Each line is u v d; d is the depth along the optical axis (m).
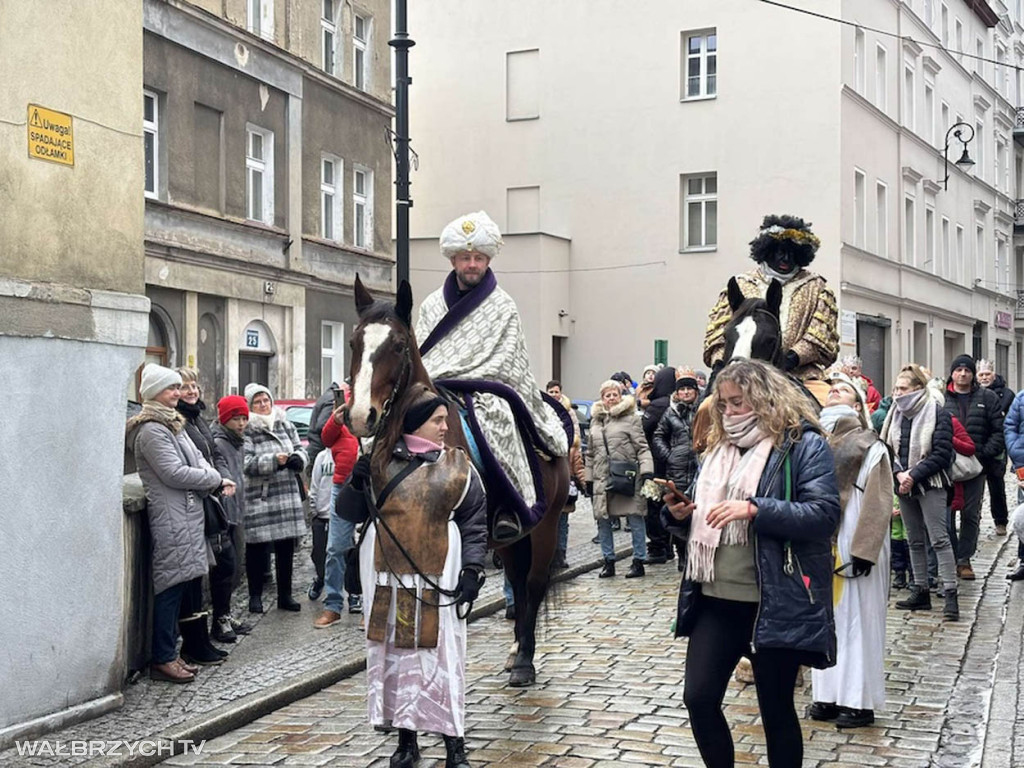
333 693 7.55
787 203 29.20
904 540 11.05
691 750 6.20
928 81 35.78
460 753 5.76
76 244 6.73
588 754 6.14
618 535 15.25
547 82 31.97
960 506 11.23
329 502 10.17
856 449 6.58
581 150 31.61
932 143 36.06
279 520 9.69
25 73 6.41
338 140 25.67
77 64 6.78
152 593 7.69
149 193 19.94
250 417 9.70
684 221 30.77
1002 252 46.06
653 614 9.98
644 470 11.86
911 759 6.06
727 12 29.80
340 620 9.45
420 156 33.38
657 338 30.78
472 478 5.85
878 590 6.64
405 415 5.81
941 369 37.25
